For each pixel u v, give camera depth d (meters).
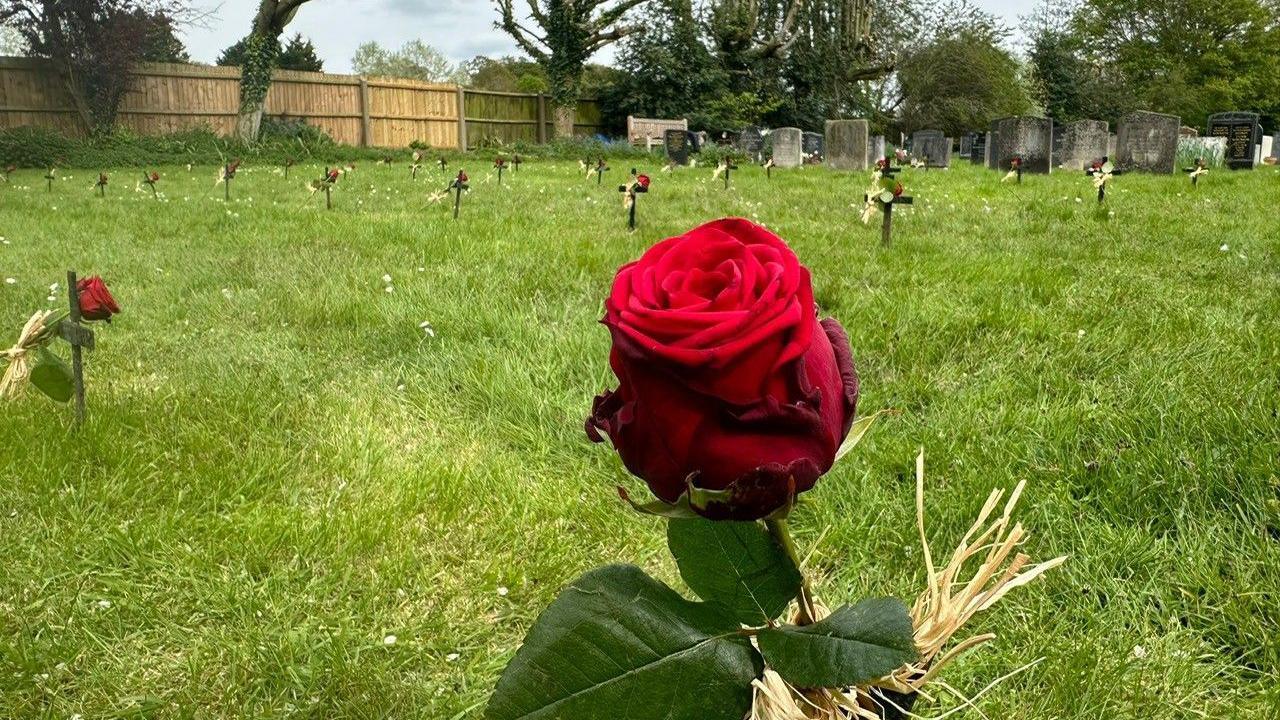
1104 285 5.29
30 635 2.08
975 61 39.94
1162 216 8.78
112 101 24.42
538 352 4.04
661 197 11.41
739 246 0.67
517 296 5.06
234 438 3.19
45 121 24.12
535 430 3.31
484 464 3.01
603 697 0.71
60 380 2.42
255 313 4.91
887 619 0.71
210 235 7.69
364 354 4.26
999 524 0.91
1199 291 5.08
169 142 23.34
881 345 4.09
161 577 2.35
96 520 2.56
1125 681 1.84
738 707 0.73
